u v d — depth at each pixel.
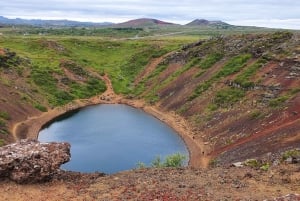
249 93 68.62
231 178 21.58
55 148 22.48
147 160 53.00
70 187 20.55
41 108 82.25
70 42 136.25
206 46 101.88
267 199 17.28
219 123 63.22
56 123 76.00
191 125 69.00
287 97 58.62
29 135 66.94
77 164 51.53
